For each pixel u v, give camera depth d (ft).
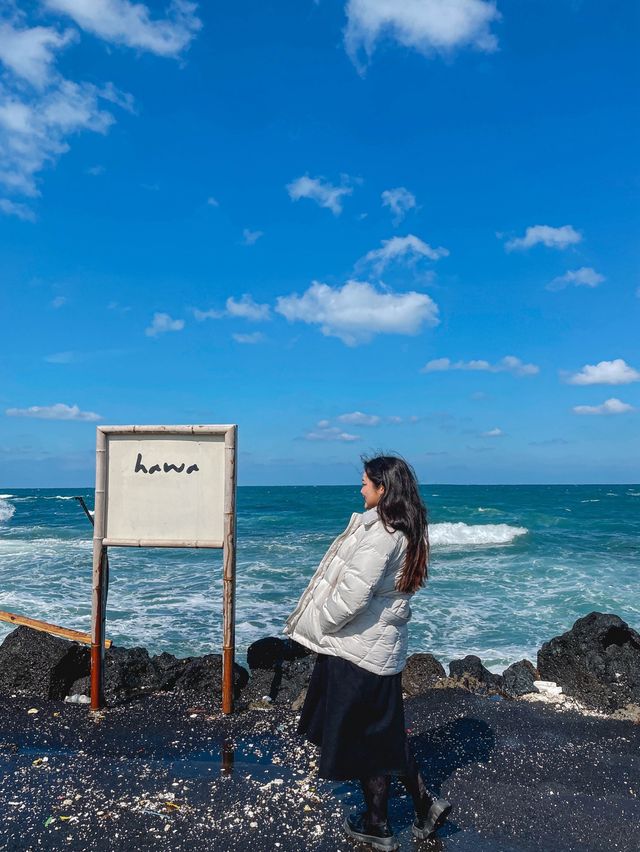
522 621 34.55
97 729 15.85
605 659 19.86
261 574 49.16
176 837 10.93
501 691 19.31
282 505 151.84
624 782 13.20
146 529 17.11
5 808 11.85
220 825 11.30
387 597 10.53
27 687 18.61
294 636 11.34
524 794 12.64
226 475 16.81
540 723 16.44
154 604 37.68
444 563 57.36
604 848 10.87
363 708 10.37
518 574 50.47
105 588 17.43
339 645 10.47
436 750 14.71
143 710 17.30
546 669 20.67
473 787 12.90
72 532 86.12
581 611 37.14
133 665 19.79
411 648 29.45
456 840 11.05
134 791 12.51
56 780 12.98
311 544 71.20
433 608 37.70
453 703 17.81
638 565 55.67
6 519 113.50
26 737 15.30
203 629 32.09
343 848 10.64
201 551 61.31
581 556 62.28
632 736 15.67
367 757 10.36
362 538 10.60
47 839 10.85
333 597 10.33
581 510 139.03
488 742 15.16
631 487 420.36
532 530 91.61
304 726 11.24
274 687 19.11
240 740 15.14
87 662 19.75
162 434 17.16
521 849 10.80
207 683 19.38
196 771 13.42
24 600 38.09
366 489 11.09
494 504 164.45
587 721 16.65
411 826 11.46
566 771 13.66
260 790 12.57
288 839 10.90
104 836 10.94
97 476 17.17
